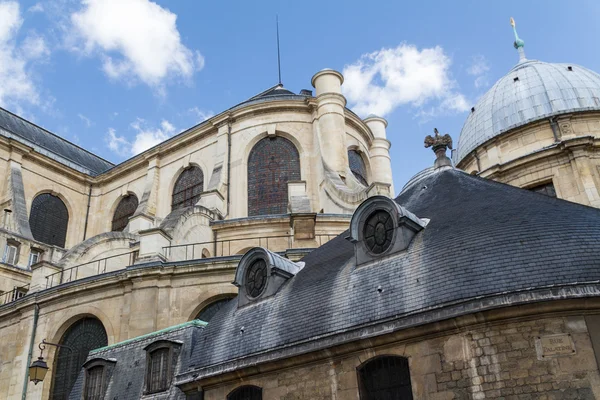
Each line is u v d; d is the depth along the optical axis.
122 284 22.31
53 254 34.12
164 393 15.05
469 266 10.35
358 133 36.69
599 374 9.10
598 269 9.59
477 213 11.98
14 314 25.31
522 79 26.95
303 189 26.73
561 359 9.29
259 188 32.66
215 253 26.62
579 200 21.56
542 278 9.62
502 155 24.91
